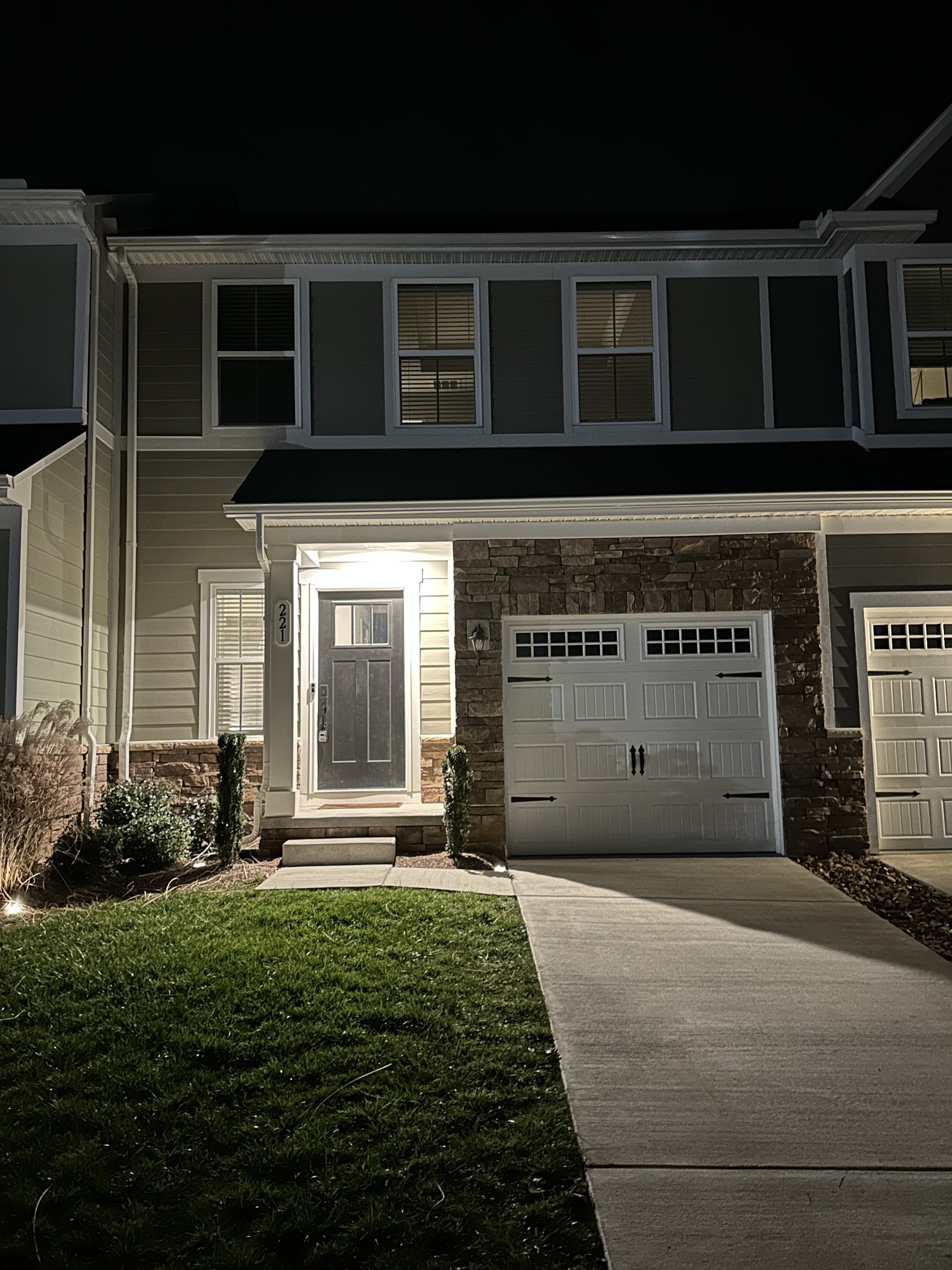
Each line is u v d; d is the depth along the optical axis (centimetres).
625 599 1020
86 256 1061
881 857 1013
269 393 1159
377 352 1163
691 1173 373
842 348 1174
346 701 1119
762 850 1023
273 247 1130
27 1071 461
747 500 999
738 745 1035
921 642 1066
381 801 1107
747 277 1180
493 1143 395
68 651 1005
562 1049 493
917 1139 402
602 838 1025
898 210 1195
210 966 600
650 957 646
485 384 1159
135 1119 414
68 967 601
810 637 1027
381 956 628
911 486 1010
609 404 1174
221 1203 353
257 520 994
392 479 1047
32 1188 363
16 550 902
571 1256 325
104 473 1111
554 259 1166
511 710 1034
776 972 618
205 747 1101
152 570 1140
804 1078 461
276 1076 454
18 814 816
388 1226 338
